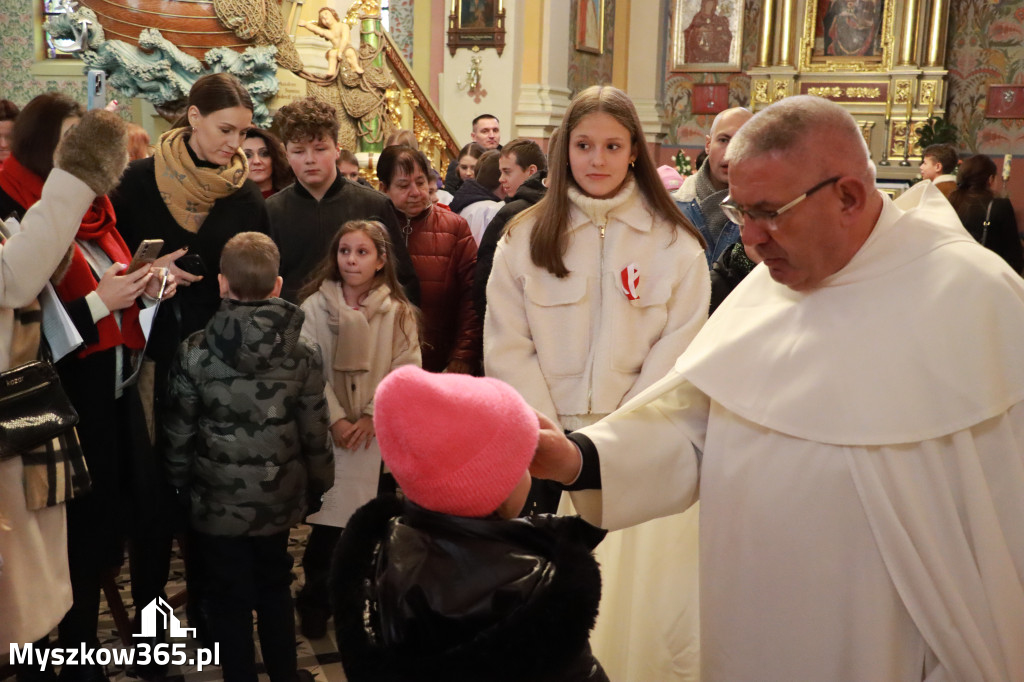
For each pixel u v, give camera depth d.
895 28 11.45
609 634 2.06
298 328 2.54
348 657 1.21
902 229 1.53
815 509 1.49
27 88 9.42
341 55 6.18
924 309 1.46
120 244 2.71
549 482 2.44
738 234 3.16
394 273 3.13
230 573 2.56
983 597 1.40
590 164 2.44
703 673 1.64
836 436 1.46
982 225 6.84
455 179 6.14
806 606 1.50
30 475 2.15
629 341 2.45
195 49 5.48
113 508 2.52
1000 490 1.42
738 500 1.57
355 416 3.01
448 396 1.21
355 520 1.32
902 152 11.52
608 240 2.50
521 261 2.53
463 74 10.47
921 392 1.43
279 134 3.79
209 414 2.51
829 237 1.48
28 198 2.40
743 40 12.34
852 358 1.48
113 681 2.75
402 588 1.18
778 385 1.54
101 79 2.96
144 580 2.87
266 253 2.52
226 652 2.54
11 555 2.13
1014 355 1.41
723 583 1.59
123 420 2.57
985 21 11.29
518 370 2.47
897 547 1.42
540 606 1.14
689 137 12.77
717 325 1.70
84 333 2.36
